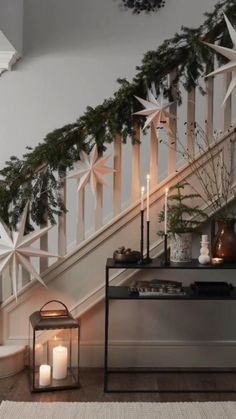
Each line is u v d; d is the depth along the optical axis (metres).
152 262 2.46
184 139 3.55
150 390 2.38
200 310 2.77
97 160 2.64
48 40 3.71
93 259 2.71
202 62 2.56
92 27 3.72
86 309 2.69
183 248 2.46
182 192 2.69
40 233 2.59
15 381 2.49
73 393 2.34
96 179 2.66
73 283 2.71
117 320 2.75
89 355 2.73
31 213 2.65
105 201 3.64
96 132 2.62
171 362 2.74
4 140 3.72
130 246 2.70
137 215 2.69
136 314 2.75
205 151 2.67
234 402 2.22
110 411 2.12
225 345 2.75
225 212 2.65
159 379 2.54
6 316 2.71
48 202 2.65
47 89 3.72
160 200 2.68
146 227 2.69
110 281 2.71
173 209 2.51
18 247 2.53
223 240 2.46
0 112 3.71
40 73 3.71
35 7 3.71
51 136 2.62
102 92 3.72
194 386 2.44
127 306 2.75
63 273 2.71
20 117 3.72
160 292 2.40
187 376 2.59
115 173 2.71
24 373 2.60
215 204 2.63
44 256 2.61
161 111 2.56
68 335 2.71
